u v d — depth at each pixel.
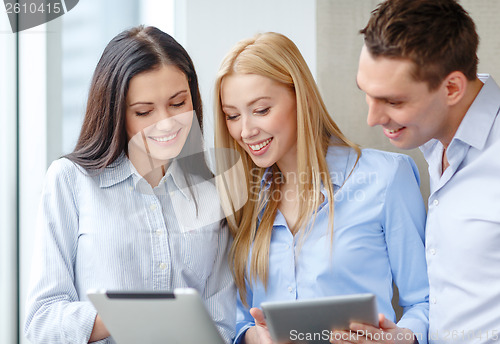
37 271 1.52
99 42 2.17
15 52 2.09
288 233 1.63
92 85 1.60
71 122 2.12
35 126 2.09
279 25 2.07
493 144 1.40
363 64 1.38
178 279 1.59
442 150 1.54
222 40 2.10
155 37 1.58
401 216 1.60
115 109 1.56
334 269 1.58
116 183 1.60
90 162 1.59
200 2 2.10
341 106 2.03
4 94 2.06
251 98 1.56
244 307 1.73
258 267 1.63
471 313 1.41
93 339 1.49
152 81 1.55
